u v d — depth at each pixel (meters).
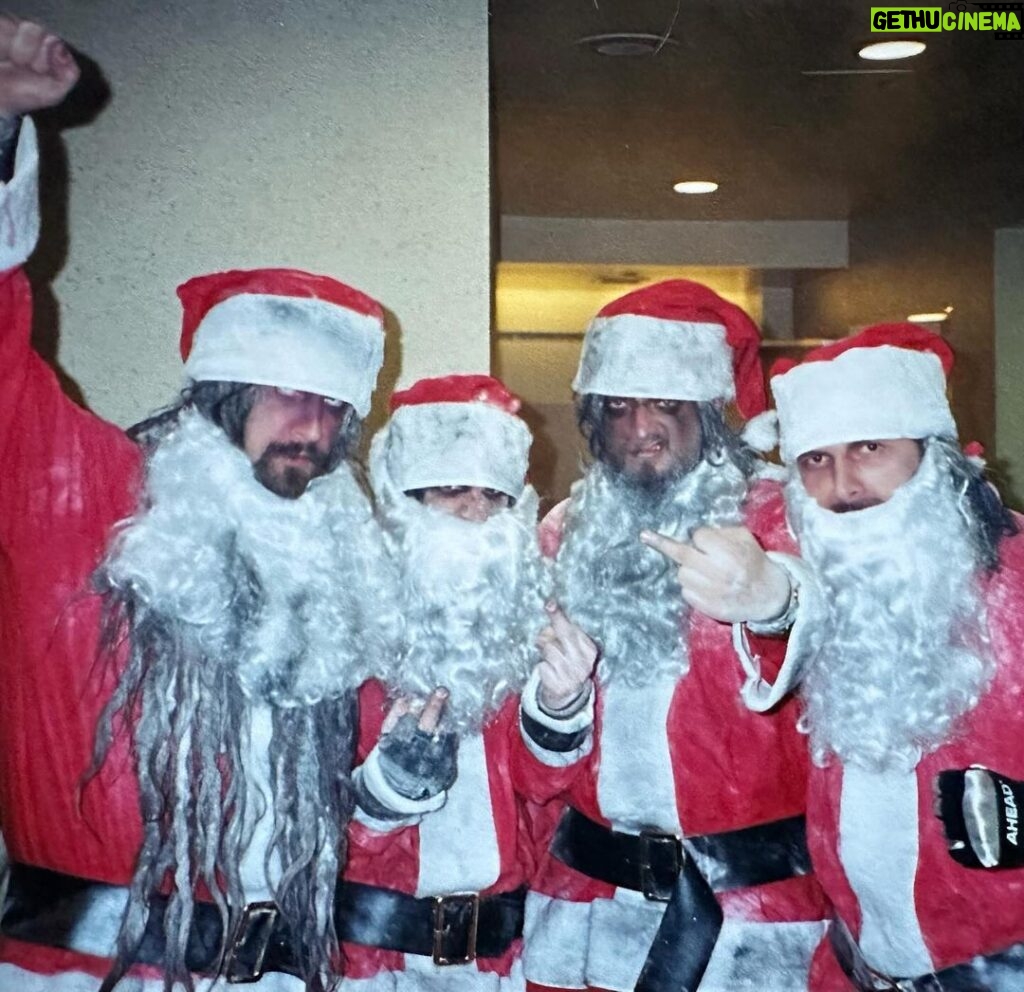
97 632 1.30
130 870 1.30
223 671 1.30
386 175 1.52
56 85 1.25
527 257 2.69
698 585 1.32
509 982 1.39
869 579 1.36
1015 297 2.45
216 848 1.30
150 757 1.29
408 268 1.52
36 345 1.48
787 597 1.32
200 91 1.50
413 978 1.35
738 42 1.96
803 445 1.38
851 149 2.42
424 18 1.51
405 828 1.36
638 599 1.40
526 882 1.40
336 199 1.51
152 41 1.49
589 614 1.40
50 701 1.30
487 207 1.52
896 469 1.37
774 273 2.73
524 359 1.99
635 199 2.69
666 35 1.89
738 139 2.36
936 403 1.38
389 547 1.38
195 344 1.34
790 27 1.91
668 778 1.39
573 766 1.37
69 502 1.31
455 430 1.38
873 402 1.36
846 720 1.37
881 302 2.65
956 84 2.11
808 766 1.41
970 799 1.33
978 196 2.48
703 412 1.41
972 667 1.35
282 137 1.51
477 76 1.52
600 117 2.23
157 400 1.49
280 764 1.31
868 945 1.39
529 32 1.91
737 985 1.37
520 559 1.39
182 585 1.29
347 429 1.35
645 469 1.41
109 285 1.49
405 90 1.51
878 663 1.36
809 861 1.41
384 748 1.34
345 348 1.33
